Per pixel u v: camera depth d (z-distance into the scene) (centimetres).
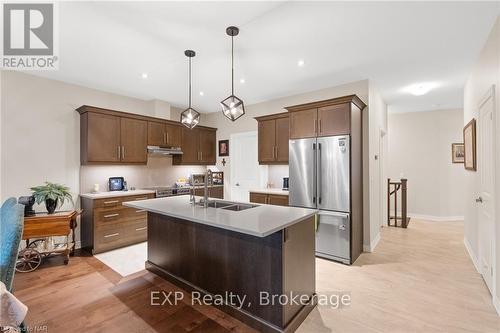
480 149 282
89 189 403
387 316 207
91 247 359
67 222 321
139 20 224
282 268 184
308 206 352
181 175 547
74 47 274
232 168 561
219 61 312
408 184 605
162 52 287
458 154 559
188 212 224
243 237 207
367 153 367
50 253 323
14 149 334
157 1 197
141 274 290
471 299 231
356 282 267
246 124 537
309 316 208
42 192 316
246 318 201
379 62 315
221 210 233
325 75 359
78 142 391
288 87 413
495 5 203
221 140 584
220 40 260
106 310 218
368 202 364
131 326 197
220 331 192
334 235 328
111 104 436
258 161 477
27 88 345
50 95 365
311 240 226
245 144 541
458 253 352
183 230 258
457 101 502
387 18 221
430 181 582
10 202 159
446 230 477
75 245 380
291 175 371
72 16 217
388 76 363
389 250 367
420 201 592
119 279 278
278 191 423
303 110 361
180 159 514
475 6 205
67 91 382
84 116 381
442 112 570
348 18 221
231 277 215
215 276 228
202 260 239
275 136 445
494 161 226
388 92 441
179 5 203
